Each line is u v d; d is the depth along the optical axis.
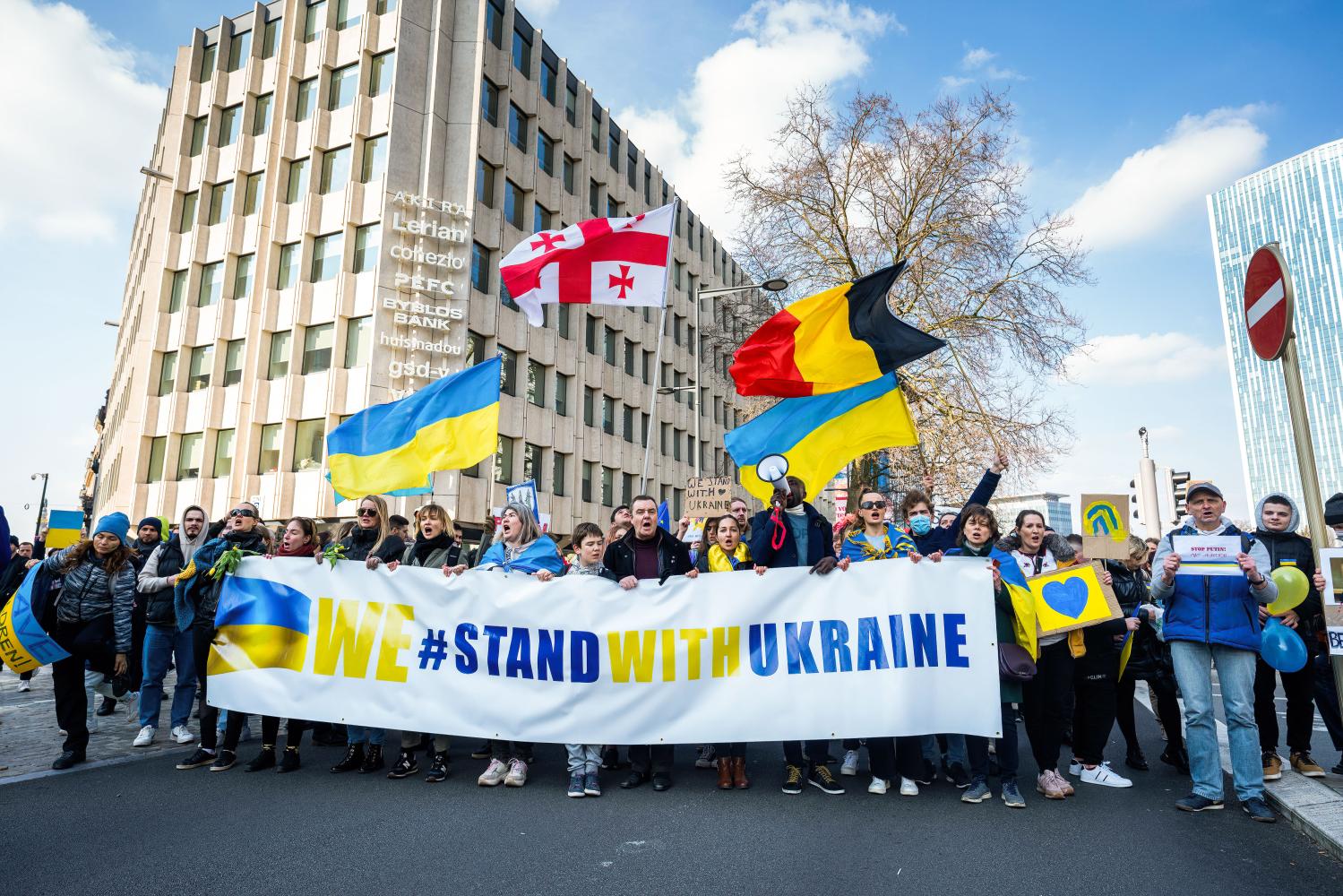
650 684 5.83
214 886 3.97
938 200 21.81
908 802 5.48
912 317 22.00
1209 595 5.23
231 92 28.95
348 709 6.16
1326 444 154.50
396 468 7.79
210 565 6.59
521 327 27.81
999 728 5.31
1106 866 4.23
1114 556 6.66
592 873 4.15
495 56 27.61
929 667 5.52
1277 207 172.75
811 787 5.92
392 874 4.14
